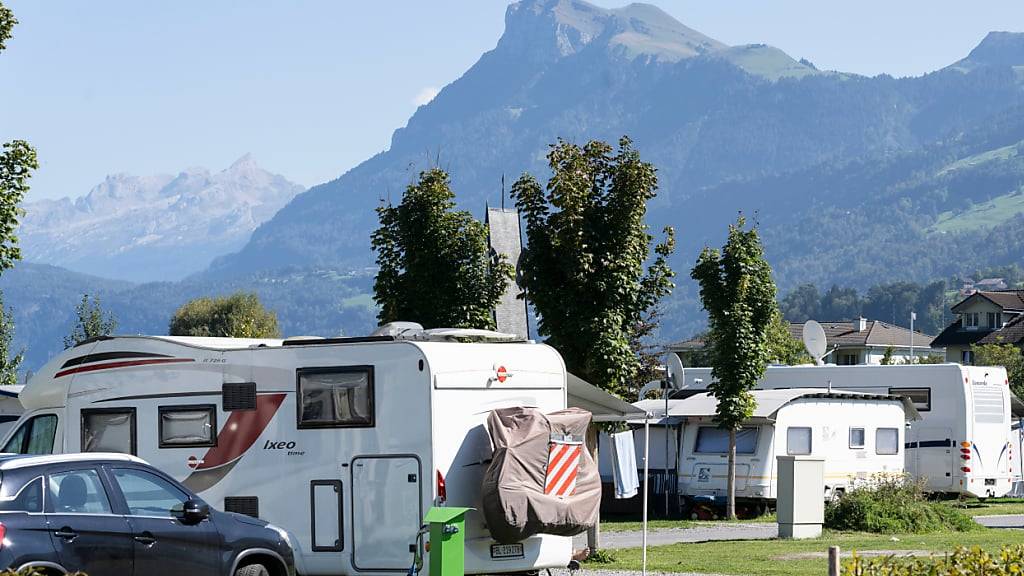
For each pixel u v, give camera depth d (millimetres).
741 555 22094
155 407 18078
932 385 37969
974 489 37531
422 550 15438
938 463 37750
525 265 22750
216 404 17594
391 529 16297
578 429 17359
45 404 19234
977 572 11695
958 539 24656
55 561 12211
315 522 16781
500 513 16234
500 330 36000
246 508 17250
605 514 35938
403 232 26312
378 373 16500
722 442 34250
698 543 25047
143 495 13406
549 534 16953
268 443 17172
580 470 17281
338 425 16703
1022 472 42562
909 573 11836
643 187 22266
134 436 18219
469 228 26359
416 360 16266
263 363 17266
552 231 22469
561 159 22375
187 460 17719
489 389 16953
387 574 16312
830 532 26812
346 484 16609
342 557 16578
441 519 14281
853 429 34938
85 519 12625
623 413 21781
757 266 33250
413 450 16203
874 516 27203
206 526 13789
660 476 35188
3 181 21578
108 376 18500
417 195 26281
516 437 16578
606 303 22250
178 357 17922
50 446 19109
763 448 33438
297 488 16922
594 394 21703
